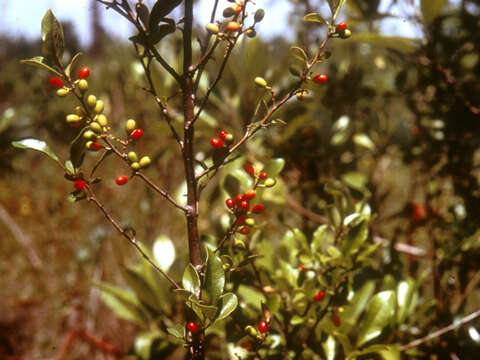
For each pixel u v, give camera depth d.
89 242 1.24
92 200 0.43
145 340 0.73
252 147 0.87
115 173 1.35
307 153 0.90
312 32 1.00
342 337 0.54
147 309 0.73
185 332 0.42
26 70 1.38
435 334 0.65
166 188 1.24
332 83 0.97
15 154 1.29
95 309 1.12
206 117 0.86
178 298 0.73
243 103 0.87
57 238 1.29
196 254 0.43
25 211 1.39
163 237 0.74
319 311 0.56
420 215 0.89
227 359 0.66
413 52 0.80
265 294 0.57
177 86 0.88
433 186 0.89
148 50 0.43
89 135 0.41
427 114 0.86
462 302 0.75
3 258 1.33
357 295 0.65
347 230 0.58
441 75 0.83
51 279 1.24
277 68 0.83
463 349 0.71
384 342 0.61
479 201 0.81
